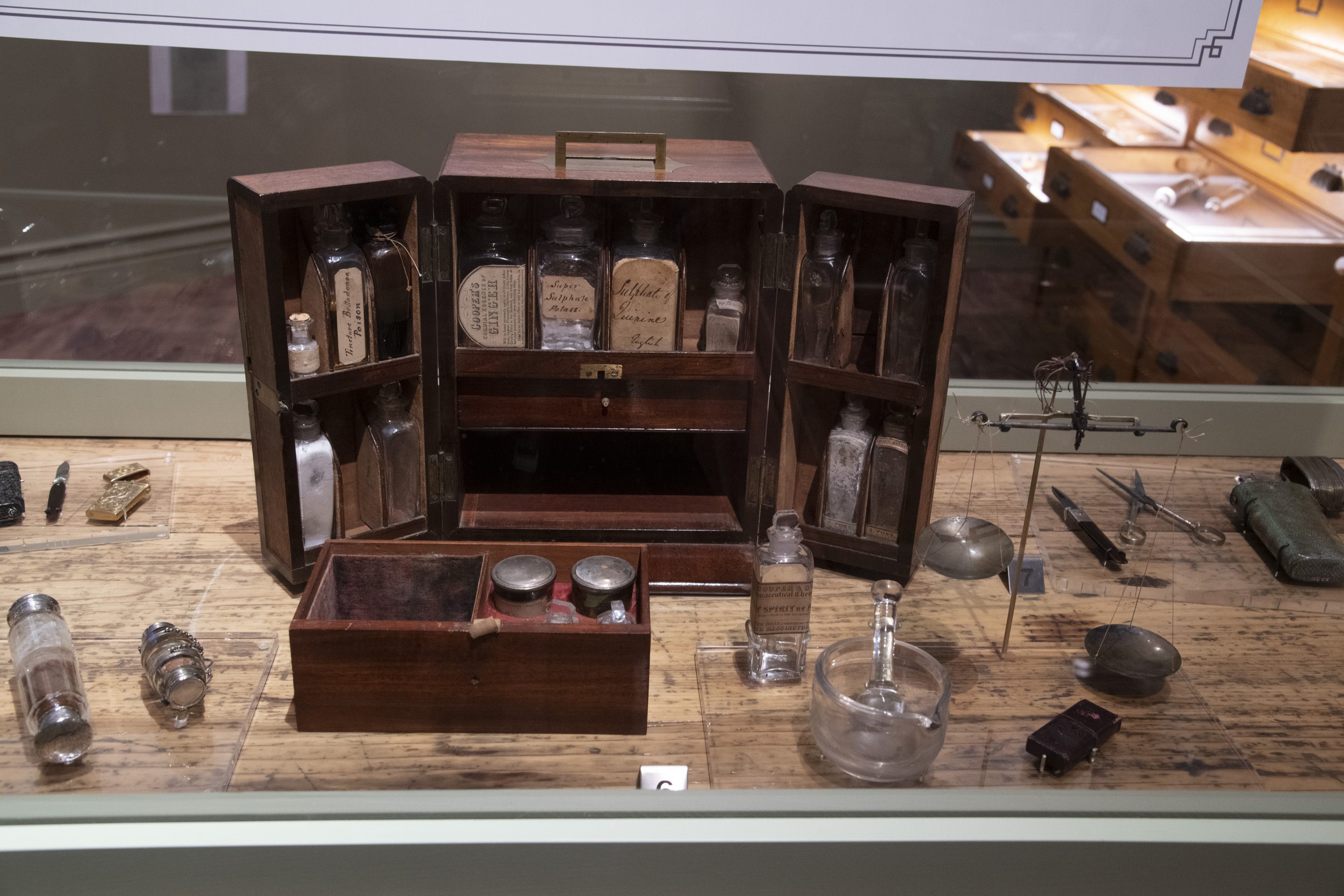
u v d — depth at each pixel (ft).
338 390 3.61
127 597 3.73
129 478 4.47
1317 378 4.94
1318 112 4.28
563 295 3.67
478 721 3.20
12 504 4.08
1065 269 4.70
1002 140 4.35
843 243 3.66
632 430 3.90
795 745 3.16
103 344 4.75
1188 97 4.27
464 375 3.76
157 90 4.22
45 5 3.85
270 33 3.93
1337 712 3.31
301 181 3.38
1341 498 4.18
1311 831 2.85
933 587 3.96
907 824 2.84
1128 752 3.10
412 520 4.01
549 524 3.99
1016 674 3.44
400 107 4.22
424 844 2.72
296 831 2.74
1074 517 4.14
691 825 2.81
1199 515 4.18
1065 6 3.98
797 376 3.79
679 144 4.07
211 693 3.28
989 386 4.93
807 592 3.37
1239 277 4.74
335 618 3.59
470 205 3.57
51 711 2.92
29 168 4.36
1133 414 4.83
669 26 3.93
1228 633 3.67
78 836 2.69
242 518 4.31
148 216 4.50
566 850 2.75
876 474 3.90
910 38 4.00
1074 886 2.91
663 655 3.61
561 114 4.21
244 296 3.54
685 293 3.74
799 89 4.19
